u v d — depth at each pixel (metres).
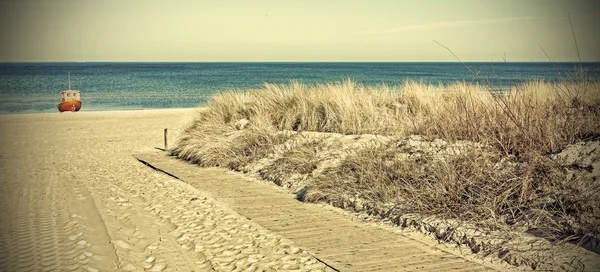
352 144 9.59
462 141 7.84
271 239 5.69
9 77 90.00
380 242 5.59
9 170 11.69
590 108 8.09
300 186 8.54
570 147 6.56
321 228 6.19
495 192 6.05
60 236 5.62
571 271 4.46
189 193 8.29
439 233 5.71
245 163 10.64
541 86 9.60
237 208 7.29
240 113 14.16
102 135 20.27
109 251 5.13
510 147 7.17
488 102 8.80
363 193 7.21
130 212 6.96
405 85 13.22
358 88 13.74
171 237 5.80
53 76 95.44
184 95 48.91
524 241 5.11
